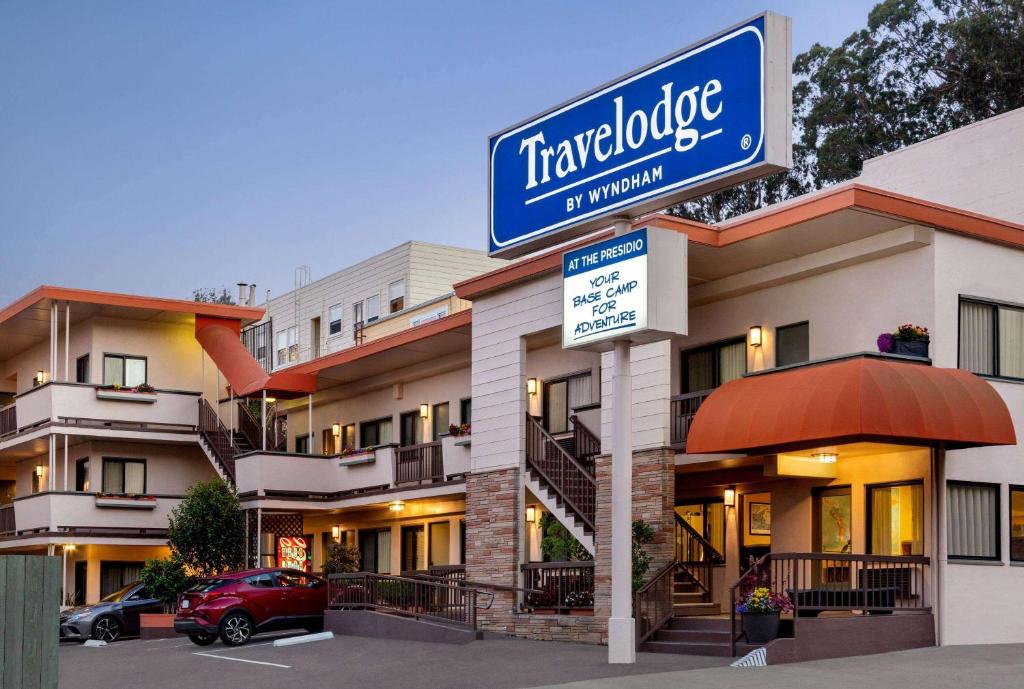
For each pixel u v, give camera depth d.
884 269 23.38
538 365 32.12
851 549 23.50
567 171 21.53
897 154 30.97
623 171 20.34
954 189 29.28
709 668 19.33
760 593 20.89
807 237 23.27
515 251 22.81
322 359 39.03
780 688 16.91
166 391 43.28
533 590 26.83
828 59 57.06
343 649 25.61
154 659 25.59
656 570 24.34
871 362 20.69
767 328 25.66
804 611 21.19
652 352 25.44
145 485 43.84
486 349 29.80
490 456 29.20
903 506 22.70
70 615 33.41
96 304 41.94
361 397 41.34
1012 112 28.16
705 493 27.78
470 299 30.45
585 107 21.33
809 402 20.83
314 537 43.59
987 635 22.12
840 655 20.28
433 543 36.81
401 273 56.50
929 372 20.98
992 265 23.44
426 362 37.50
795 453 23.27
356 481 37.97
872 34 55.38
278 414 45.62
